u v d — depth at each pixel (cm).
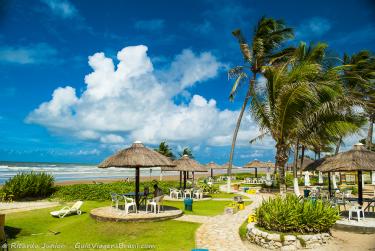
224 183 4312
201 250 870
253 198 2383
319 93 1521
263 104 1509
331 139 1922
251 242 1090
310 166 1717
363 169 1346
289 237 1002
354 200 1545
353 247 1022
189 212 1622
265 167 4500
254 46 2692
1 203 1991
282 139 1452
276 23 2705
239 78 2742
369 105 2598
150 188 2553
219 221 1404
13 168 7675
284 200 1188
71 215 1557
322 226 1060
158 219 1359
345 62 2827
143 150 1539
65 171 7806
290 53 2700
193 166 2402
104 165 1498
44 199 2184
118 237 1162
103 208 1591
